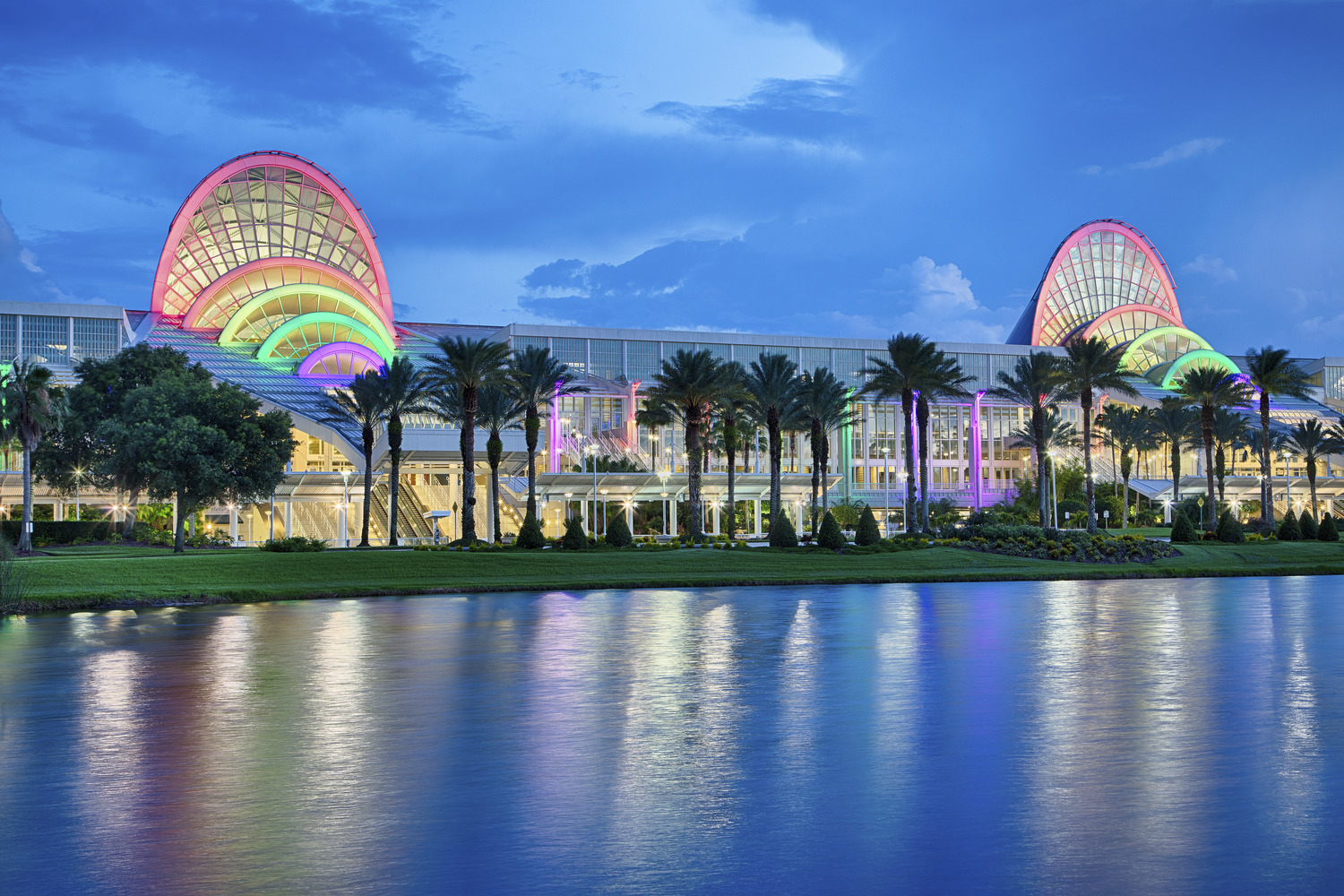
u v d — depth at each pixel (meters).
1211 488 85.75
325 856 11.09
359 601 43.09
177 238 126.00
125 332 109.50
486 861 10.88
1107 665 24.11
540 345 123.88
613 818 12.41
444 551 58.78
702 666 24.36
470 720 18.22
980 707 19.09
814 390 82.50
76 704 20.00
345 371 106.56
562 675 23.22
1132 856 10.87
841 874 10.43
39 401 61.22
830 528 63.50
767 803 13.01
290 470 92.62
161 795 13.55
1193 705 19.09
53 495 86.50
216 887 10.16
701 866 10.70
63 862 10.93
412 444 86.88
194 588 45.00
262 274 124.75
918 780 14.03
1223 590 47.00
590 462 108.56
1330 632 30.27
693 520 70.88
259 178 128.75
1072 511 108.12
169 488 65.12
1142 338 156.50
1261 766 14.65
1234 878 10.19
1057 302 170.25
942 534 76.31
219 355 110.81
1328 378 160.12
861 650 26.95
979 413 139.62
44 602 40.78
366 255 133.75
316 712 19.03
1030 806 12.75
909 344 74.25
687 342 128.75
